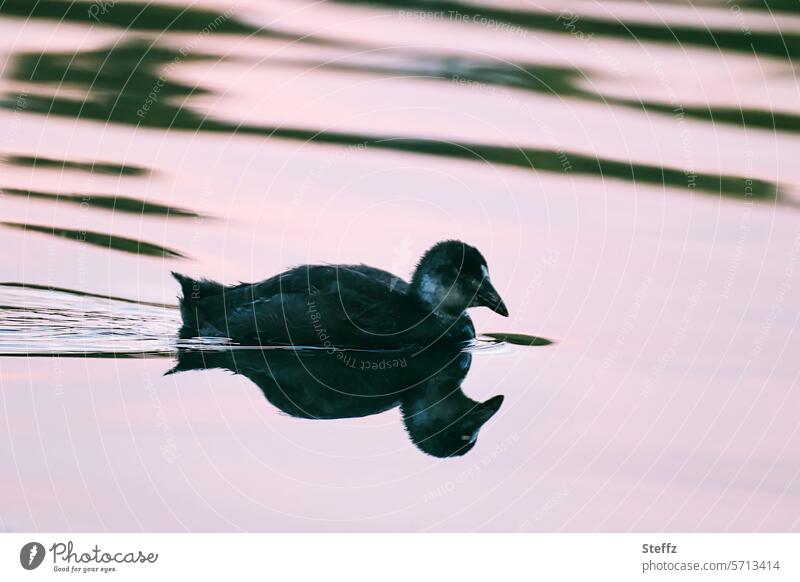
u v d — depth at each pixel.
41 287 14.38
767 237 15.66
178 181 16.91
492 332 14.15
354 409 12.29
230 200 16.53
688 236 15.70
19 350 12.91
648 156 17.56
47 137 17.81
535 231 15.84
